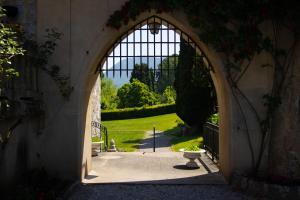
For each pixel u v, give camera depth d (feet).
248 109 25.22
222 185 25.04
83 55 25.29
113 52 27.55
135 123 107.86
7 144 20.43
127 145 57.82
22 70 22.26
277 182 22.35
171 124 96.07
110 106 149.79
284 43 24.68
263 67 25.11
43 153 25.30
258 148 25.16
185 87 63.57
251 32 24.31
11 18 25.21
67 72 25.30
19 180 22.31
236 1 24.07
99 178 27.35
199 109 63.62
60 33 25.25
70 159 25.26
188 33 25.77
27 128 23.68
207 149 41.06
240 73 25.16
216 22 24.36
